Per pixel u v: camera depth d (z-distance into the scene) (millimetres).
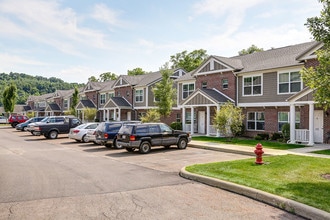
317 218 5676
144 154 15906
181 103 29688
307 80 8562
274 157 13016
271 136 22547
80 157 14836
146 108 37781
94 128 23172
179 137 18031
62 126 26625
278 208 6492
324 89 8094
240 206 6613
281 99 21828
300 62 20219
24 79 179250
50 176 9875
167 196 7387
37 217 5840
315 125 20281
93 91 51312
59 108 66438
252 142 20438
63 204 6695
